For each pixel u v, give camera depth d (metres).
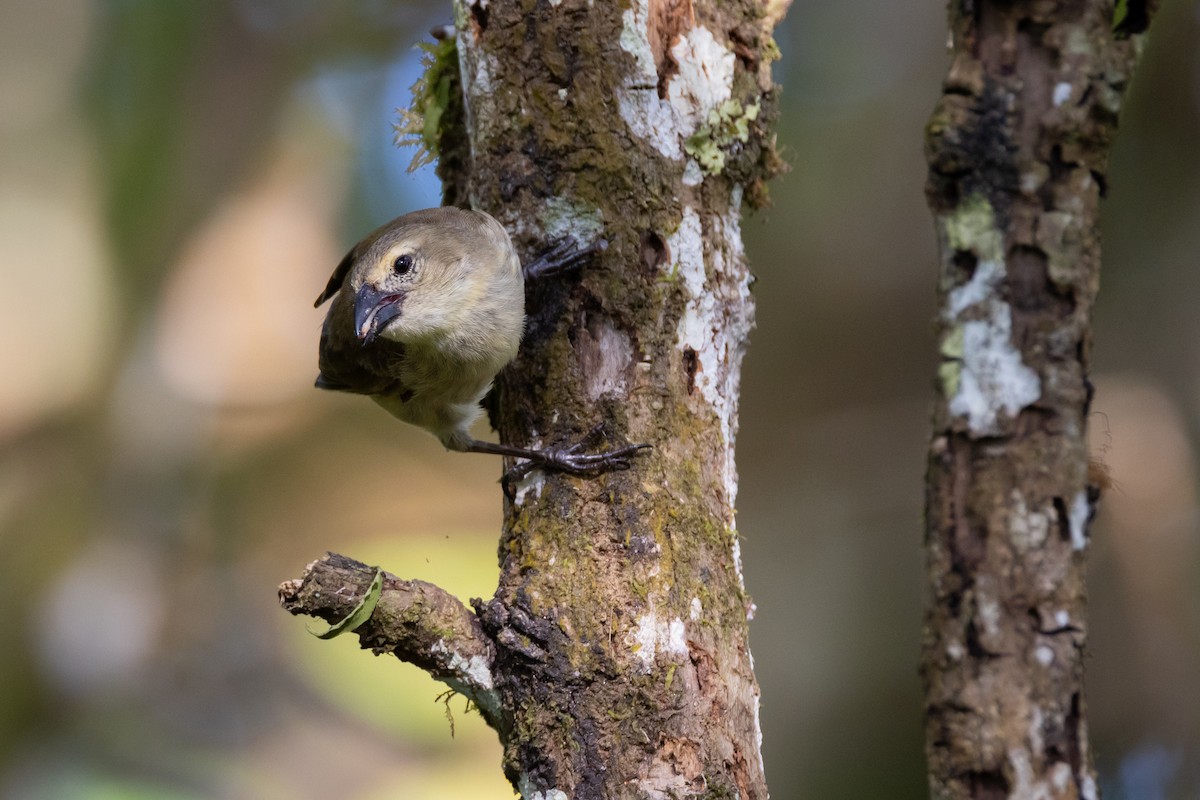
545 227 5.45
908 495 13.68
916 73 13.90
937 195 4.61
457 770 10.77
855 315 14.23
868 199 14.12
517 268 5.51
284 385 15.01
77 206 14.59
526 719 4.88
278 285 14.85
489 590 10.97
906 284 14.09
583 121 5.36
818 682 13.00
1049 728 4.25
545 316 5.50
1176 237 12.80
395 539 12.95
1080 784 4.25
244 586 14.15
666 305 5.36
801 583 13.59
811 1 13.89
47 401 14.47
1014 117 4.49
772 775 12.61
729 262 5.53
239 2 14.31
